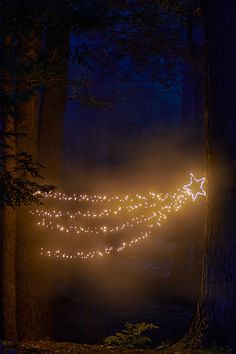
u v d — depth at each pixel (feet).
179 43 40.88
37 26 22.06
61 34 23.59
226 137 27.12
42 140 39.32
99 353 27.09
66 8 20.30
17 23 21.11
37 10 20.34
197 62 42.45
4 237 34.78
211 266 27.96
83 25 20.83
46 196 37.45
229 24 27.09
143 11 34.76
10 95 19.01
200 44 42.57
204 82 28.43
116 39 39.83
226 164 27.17
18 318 36.81
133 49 40.86
